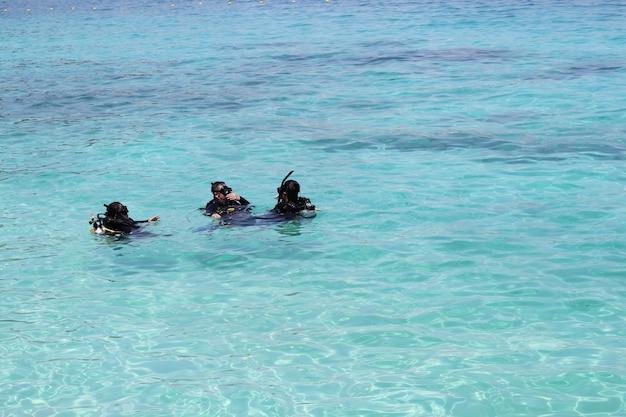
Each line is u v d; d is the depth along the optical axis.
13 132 17.80
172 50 32.50
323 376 7.07
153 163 14.81
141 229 11.14
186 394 6.84
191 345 7.74
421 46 30.55
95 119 19.03
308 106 19.84
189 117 18.91
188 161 14.87
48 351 7.70
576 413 6.35
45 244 10.72
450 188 12.66
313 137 16.47
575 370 7.00
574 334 7.70
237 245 10.42
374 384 6.90
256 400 6.71
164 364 7.38
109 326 8.20
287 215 11.38
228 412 6.54
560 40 30.84
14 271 9.77
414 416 6.40
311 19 44.12
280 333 7.93
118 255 10.21
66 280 9.47
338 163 14.38
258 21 44.22
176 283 9.28
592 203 11.69
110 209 11.07
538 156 14.35
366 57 28.05
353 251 10.09
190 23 44.47
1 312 8.61
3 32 43.16
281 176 13.61
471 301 8.52
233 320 8.26
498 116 17.86
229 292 8.98
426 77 23.39
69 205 12.45
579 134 15.91
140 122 18.50
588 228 10.66
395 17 43.09
